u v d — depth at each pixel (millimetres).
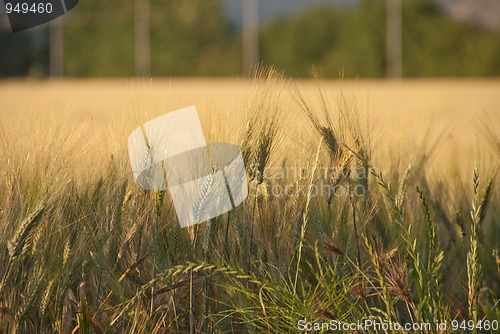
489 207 11805
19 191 9391
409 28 135625
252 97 9758
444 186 12289
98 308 9688
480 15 135375
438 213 11102
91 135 10250
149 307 9836
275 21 139000
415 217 10625
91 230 9547
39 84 116438
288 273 9328
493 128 11727
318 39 136625
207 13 136875
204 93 10320
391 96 71375
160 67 136625
